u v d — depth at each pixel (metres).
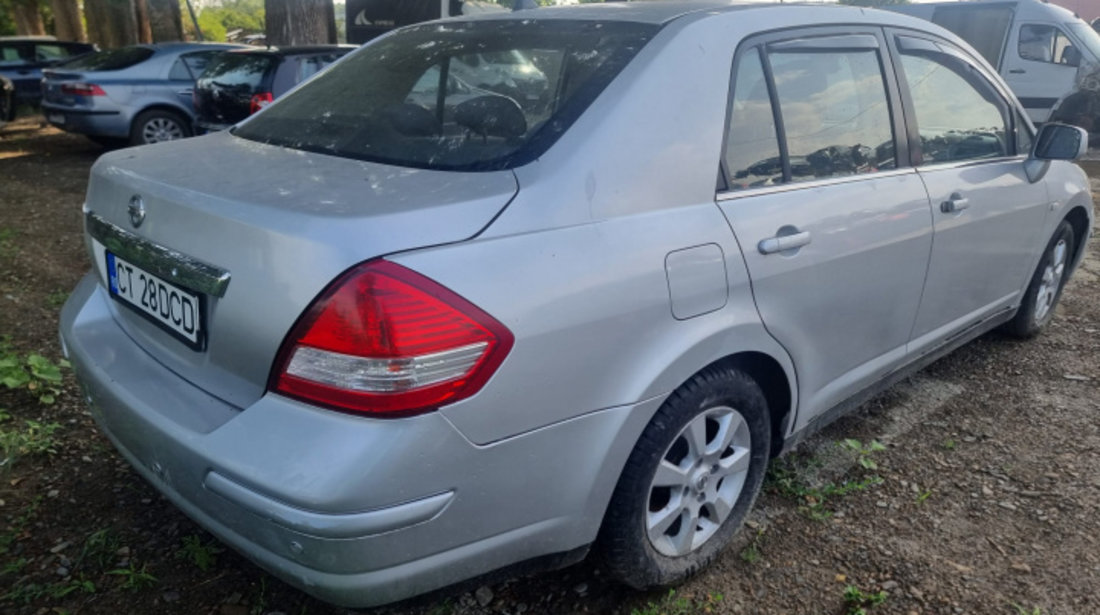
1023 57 11.73
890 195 2.91
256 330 1.87
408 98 2.59
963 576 2.60
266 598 2.43
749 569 2.62
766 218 2.45
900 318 3.13
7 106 10.93
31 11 20.16
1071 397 3.86
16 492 2.84
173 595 2.42
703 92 2.38
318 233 1.78
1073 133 3.58
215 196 2.03
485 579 2.02
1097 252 6.45
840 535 2.80
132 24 15.96
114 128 9.99
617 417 2.08
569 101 2.25
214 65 8.98
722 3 2.73
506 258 1.89
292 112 2.80
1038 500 3.01
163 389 2.11
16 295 4.80
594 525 2.16
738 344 2.37
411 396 1.75
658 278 2.13
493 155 2.15
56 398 3.50
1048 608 2.47
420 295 1.76
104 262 2.51
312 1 11.21
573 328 1.96
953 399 3.82
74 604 2.36
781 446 2.81
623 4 2.81
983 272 3.58
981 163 3.50
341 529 1.71
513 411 1.88
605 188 2.12
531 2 3.27
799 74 2.72
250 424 1.83
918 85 3.22
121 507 2.80
